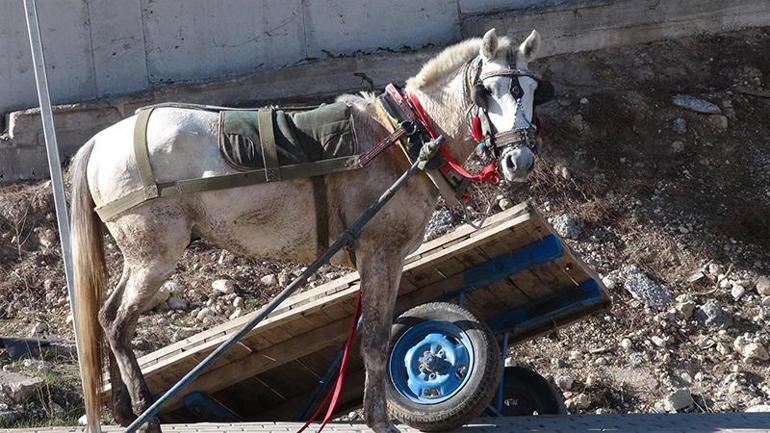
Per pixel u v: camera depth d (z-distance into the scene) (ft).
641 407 30.27
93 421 22.03
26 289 35.01
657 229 36.47
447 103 21.70
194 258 36.09
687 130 39.86
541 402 25.43
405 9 42.04
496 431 22.00
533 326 26.30
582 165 38.22
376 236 21.48
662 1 42.47
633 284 34.37
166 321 33.17
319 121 21.57
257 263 35.78
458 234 23.57
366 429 22.90
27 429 23.99
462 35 42.04
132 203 21.58
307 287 34.58
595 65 41.73
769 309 33.63
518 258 23.85
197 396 25.35
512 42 21.54
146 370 24.13
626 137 39.47
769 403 30.04
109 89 40.73
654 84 41.32
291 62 41.65
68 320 33.50
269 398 27.17
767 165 39.04
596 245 35.94
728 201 37.65
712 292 34.35
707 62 42.45
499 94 20.83
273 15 41.50
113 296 22.44
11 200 37.32
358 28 41.91
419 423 21.90
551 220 36.60
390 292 21.63
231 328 24.18
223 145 21.43
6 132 38.96
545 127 39.11
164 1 40.96
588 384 30.81
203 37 41.29
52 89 40.32
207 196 21.58
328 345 25.23
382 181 21.62
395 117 21.59
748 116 40.73
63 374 29.99
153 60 40.98
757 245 36.17
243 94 40.19
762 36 43.52
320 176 21.58
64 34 40.34
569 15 41.83
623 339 32.53
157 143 21.57
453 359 22.15
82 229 22.29
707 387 31.01
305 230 21.91
